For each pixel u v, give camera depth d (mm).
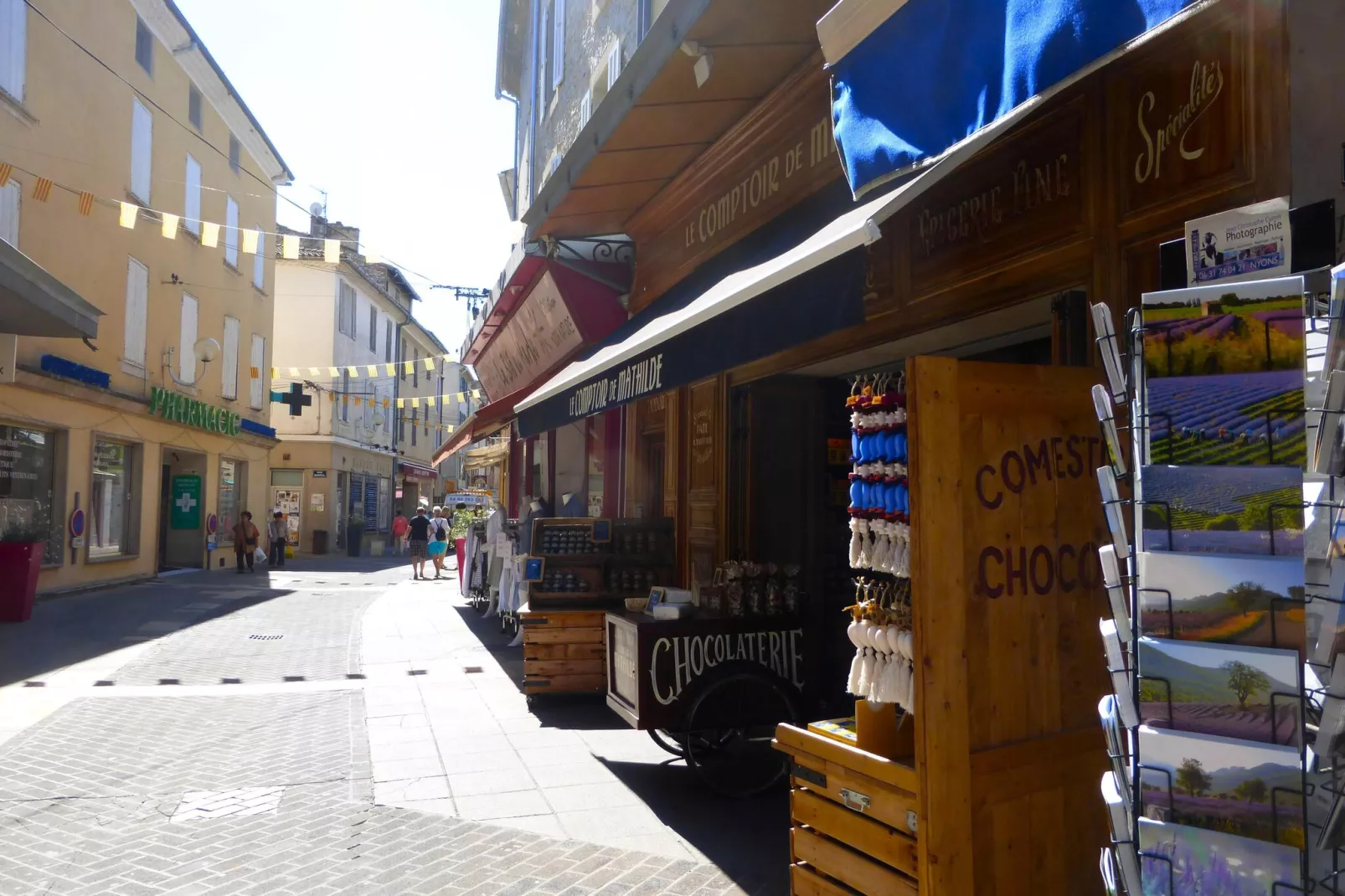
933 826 2668
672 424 8117
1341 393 1686
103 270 15914
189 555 21562
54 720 6820
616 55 9836
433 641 10836
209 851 4262
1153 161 3238
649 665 5082
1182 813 1806
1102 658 3037
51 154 14141
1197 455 1870
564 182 7918
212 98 20578
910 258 4633
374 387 37188
